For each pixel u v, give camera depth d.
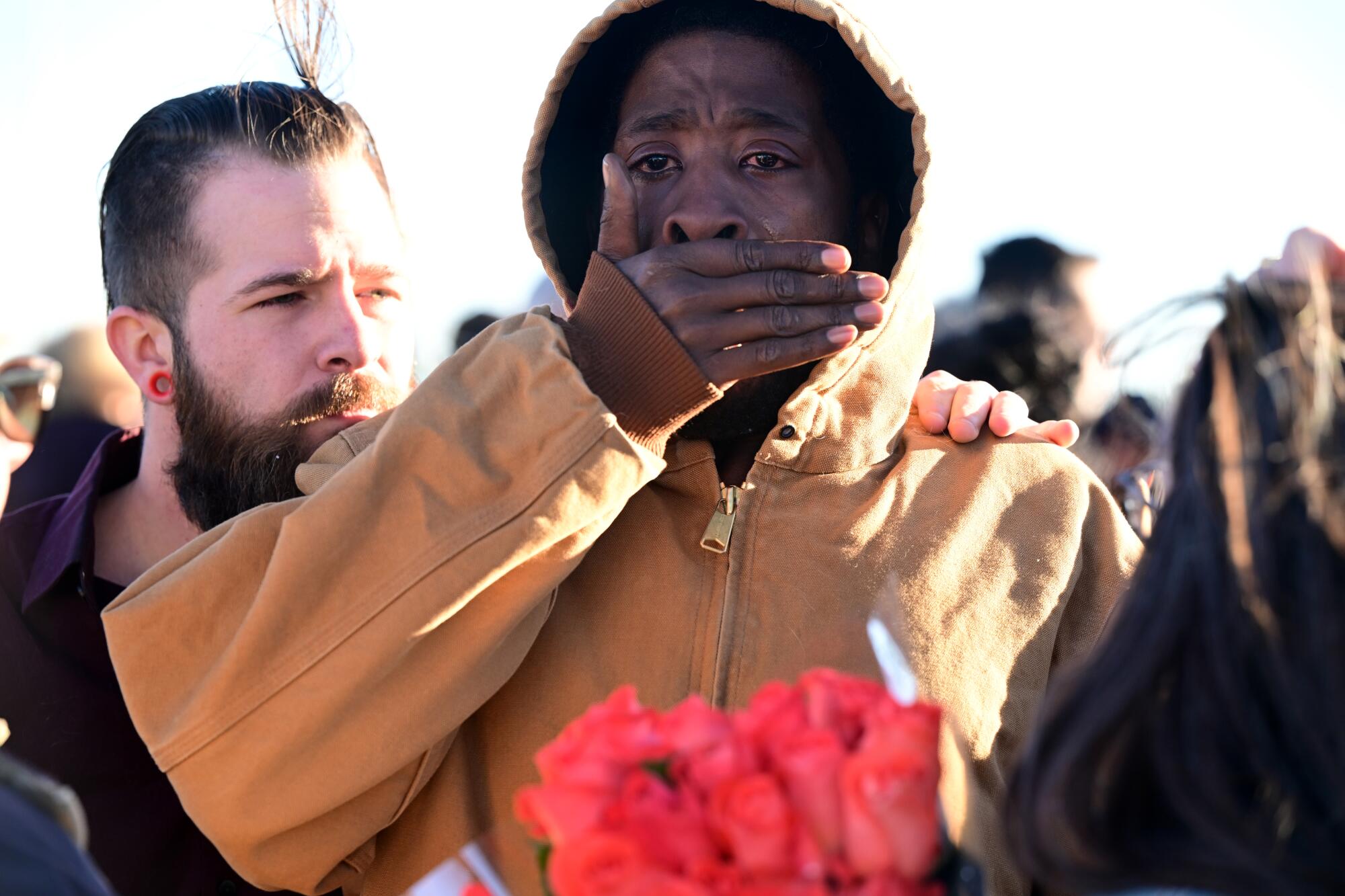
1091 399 3.36
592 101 2.02
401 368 1.97
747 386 1.77
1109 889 0.89
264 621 1.51
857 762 0.88
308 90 2.00
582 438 1.51
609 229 1.66
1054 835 0.91
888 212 2.03
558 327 1.59
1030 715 1.69
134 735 1.76
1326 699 0.84
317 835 1.57
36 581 1.80
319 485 1.71
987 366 3.34
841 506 1.77
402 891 1.65
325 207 1.87
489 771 1.67
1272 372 0.90
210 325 1.85
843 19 1.79
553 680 1.68
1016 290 3.37
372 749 1.53
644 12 1.96
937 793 0.98
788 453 1.76
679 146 1.87
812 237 1.89
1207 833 0.85
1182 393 0.98
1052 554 1.78
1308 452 0.87
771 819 0.86
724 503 1.74
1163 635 0.90
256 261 1.83
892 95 1.81
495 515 1.52
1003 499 1.82
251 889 1.73
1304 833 0.84
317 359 1.85
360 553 1.53
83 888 0.89
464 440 1.53
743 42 1.89
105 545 1.94
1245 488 0.89
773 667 1.65
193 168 1.87
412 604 1.50
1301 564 0.86
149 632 1.57
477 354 1.62
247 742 1.52
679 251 1.58
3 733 1.47
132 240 1.92
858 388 1.81
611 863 0.86
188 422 1.87
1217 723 0.87
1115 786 0.90
